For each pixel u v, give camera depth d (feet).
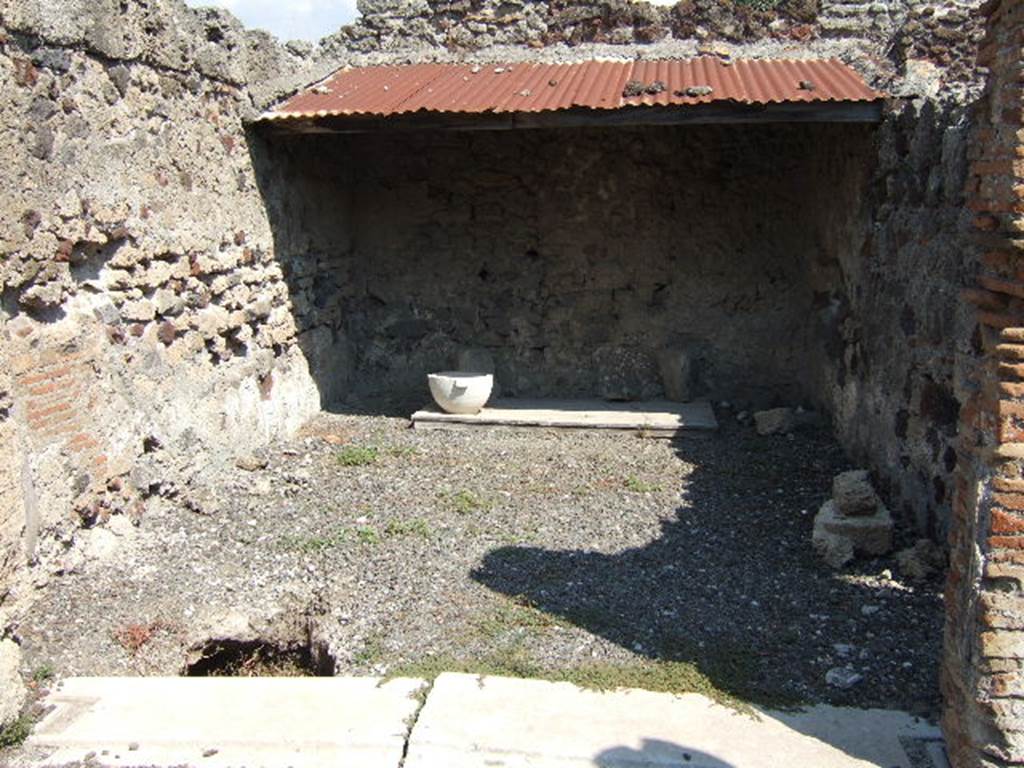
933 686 12.51
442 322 30.60
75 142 16.17
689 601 15.20
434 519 18.99
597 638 13.91
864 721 11.69
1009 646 9.83
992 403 9.75
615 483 21.61
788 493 20.88
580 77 26.48
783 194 28.35
